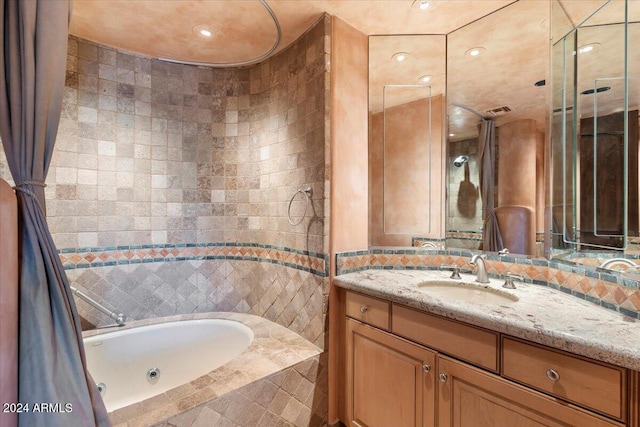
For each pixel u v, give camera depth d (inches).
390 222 76.4
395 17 68.7
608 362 32.9
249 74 90.4
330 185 68.5
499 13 66.1
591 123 48.7
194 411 48.9
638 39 42.3
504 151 66.1
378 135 76.5
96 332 76.6
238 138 91.6
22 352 33.3
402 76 76.0
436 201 73.9
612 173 45.1
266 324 82.7
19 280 34.4
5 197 33.0
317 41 69.7
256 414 56.6
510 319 40.4
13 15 35.3
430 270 73.8
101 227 79.9
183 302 90.0
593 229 47.6
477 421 44.2
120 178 82.0
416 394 52.4
